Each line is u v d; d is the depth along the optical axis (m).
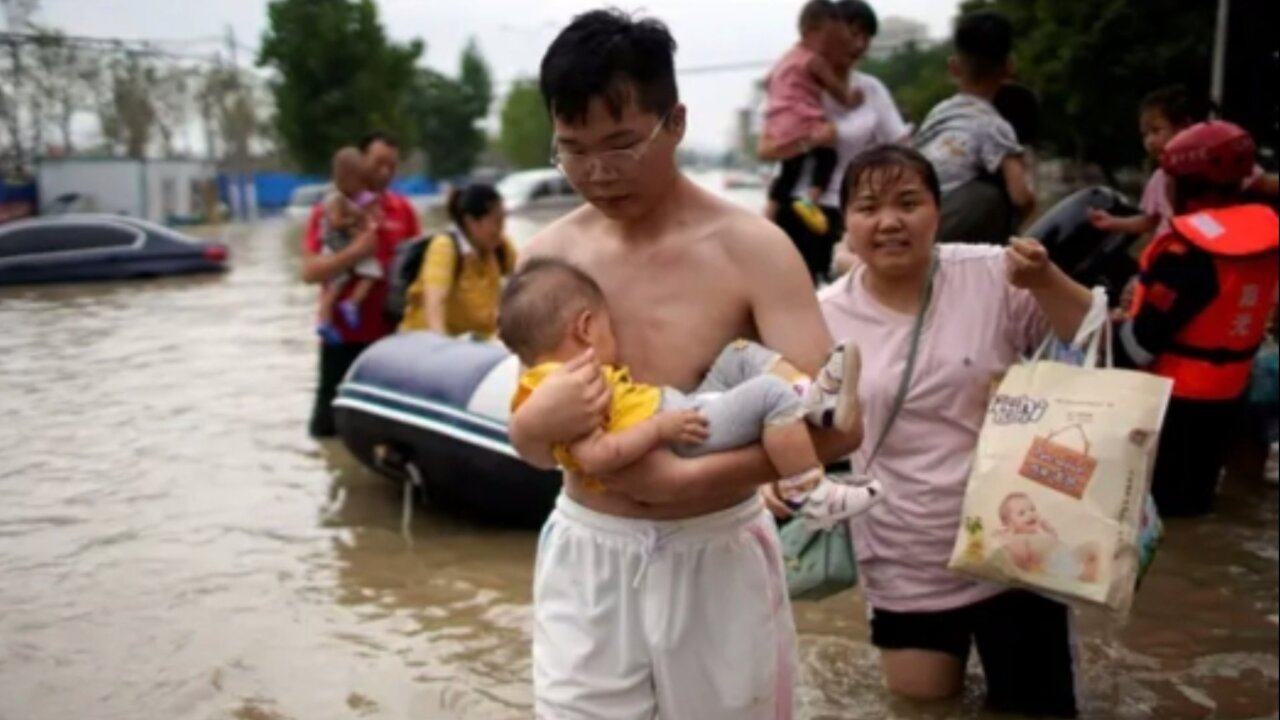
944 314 3.90
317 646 4.59
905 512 3.92
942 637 3.99
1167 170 5.63
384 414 6.32
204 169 24.06
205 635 4.51
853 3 6.86
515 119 56.25
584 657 2.80
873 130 7.03
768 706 2.86
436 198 45.28
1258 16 9.25
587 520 2.79
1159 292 5.55
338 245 7.61
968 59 6.14
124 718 3.85
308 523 6.18
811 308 2.83
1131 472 3.52
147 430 6.60
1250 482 6.81
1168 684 4.39
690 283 2.81
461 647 4.65
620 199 2.71
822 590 3.70
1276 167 9.17
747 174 47.25
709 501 2.75
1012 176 6.06
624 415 2.62
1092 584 3.52
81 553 4.41
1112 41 13.38
